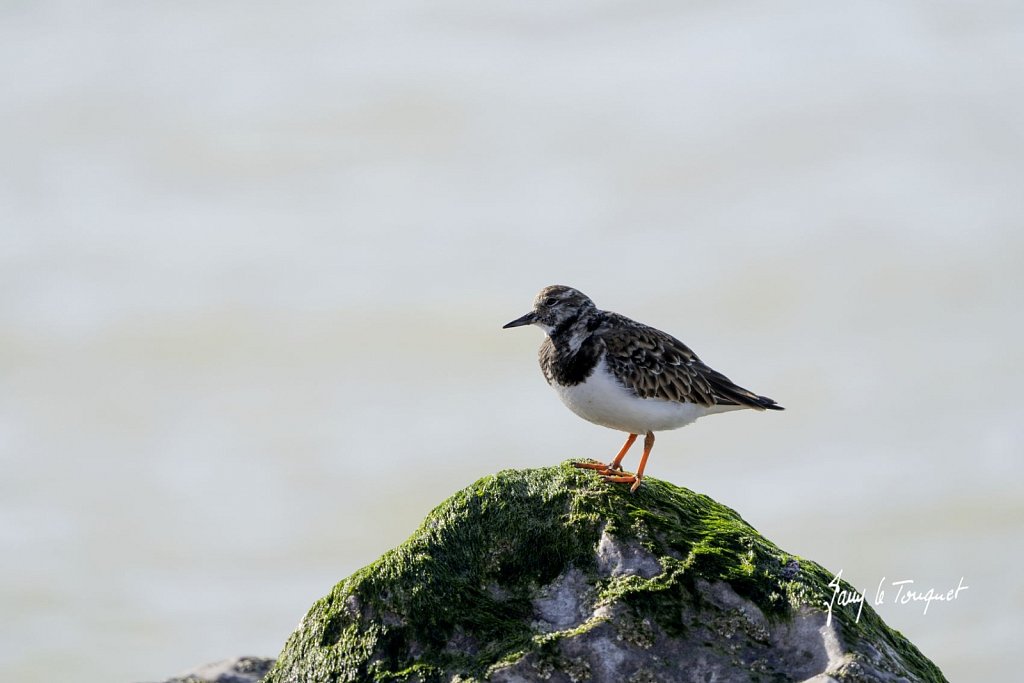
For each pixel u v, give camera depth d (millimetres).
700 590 11320
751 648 10969
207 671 14609
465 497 12328
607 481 12500
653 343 13961
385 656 11523
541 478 12469
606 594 11422
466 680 10945
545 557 11938
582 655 10953
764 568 11500
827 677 10336
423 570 11875
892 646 11406
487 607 11703
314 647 11844
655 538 11734
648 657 10930
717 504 13008
